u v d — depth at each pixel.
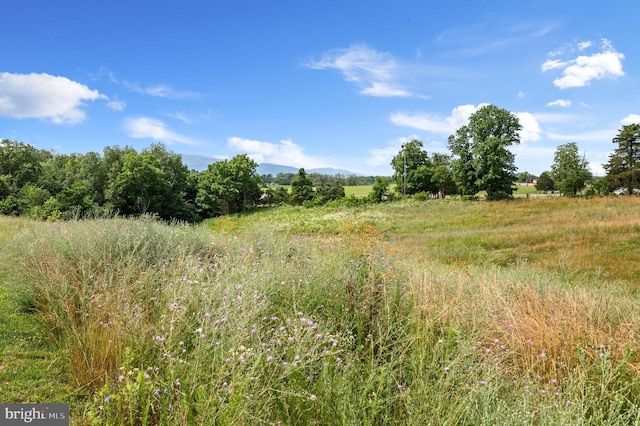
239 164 65.75
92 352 3.01
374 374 2.63
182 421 2.18
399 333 3.37
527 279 6.72
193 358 2.92
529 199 44.12
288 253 6.29
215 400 2.21
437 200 48.12
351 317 3.70
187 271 4.69
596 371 3.02
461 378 2.65
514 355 3.36
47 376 3.07
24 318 4.12
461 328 3.55
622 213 26.91
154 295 4.29
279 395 2.39
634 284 10.90
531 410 2.50
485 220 29.95
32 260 4.88
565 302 4.86
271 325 3.47
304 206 61.31
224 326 3.02
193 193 65.19
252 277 4.31
